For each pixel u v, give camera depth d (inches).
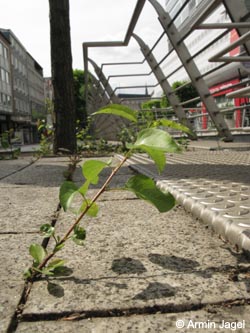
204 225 57.8
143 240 50.9
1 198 87.4
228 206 60.1
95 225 60.1
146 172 116.8
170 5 250.8
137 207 73.9
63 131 248.5
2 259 44.6
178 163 144.3
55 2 238.8
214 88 387.9
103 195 88.1
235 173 104.4
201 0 178.5
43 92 3169.3
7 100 1957.4
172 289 34.6
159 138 32.2
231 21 181.5
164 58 303.9
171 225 58.7
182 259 42.9
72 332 28.2
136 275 38.4
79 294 34.3
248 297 32.6
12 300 33.4
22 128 2314.2
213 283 35.7
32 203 80.1
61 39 241.9
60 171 150.7
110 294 34.0
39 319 30.5
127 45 323.3
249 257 42.1
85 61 363.6
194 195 70.9
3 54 1888.5
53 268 38.8
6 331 28.5
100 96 487.2
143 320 29.6
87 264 42.1
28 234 55.6
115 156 224.5
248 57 171.0
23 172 150.9
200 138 410.9
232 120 353.1
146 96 405.1
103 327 28.8
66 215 67.7
